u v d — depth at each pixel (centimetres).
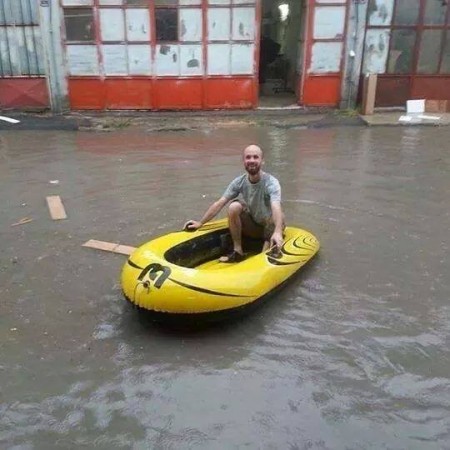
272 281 430
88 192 727
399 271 494
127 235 583
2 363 367
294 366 364
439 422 315
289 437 306
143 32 1192
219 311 395
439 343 387
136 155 925
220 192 726
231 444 301
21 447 299
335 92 1273
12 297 453
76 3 1156
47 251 541
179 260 453
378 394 338
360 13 1191
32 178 792
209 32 1204
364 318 418
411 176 796
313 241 511
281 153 937
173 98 1256
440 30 1222
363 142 1016
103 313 429
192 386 346
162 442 302
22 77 1215
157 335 399
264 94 1447
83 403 331
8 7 1153
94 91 1236
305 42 1227
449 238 569
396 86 1266
